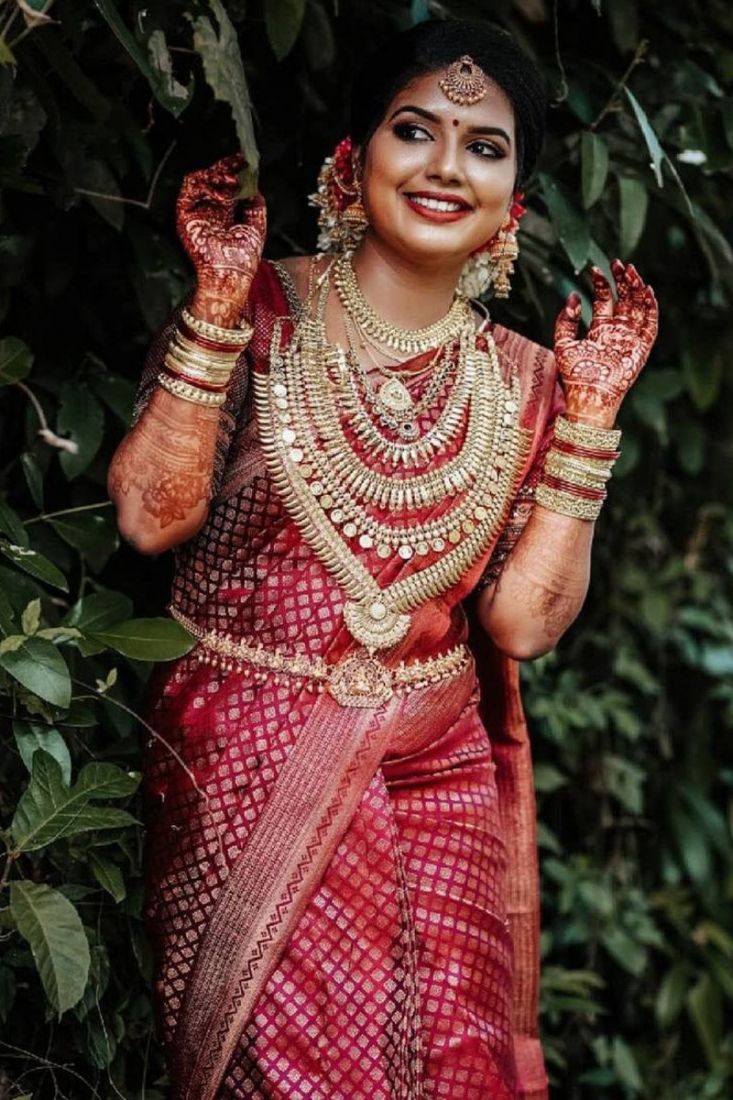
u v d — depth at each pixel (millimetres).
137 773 2236
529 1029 2588
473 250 2285
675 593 4082
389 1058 2160
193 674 2273
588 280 3148
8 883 2145
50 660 2180
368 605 2221
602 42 3188
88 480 2863
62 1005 2055
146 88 2777
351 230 2336
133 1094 2521
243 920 2176
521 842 2576
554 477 2281
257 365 2230
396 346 2287
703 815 4074
